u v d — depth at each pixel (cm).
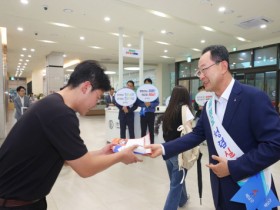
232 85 117
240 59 1068
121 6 582
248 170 104
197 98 598
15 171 100
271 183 117
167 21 694
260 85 994
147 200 292
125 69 1770
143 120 546
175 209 229
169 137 232
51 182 108
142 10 608
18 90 617
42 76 2119
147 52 1205
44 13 632
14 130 104
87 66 110
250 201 110
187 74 1388
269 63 954
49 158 102
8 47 1089
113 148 138
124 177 372
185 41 955
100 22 704
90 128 916
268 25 733
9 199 101
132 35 852
